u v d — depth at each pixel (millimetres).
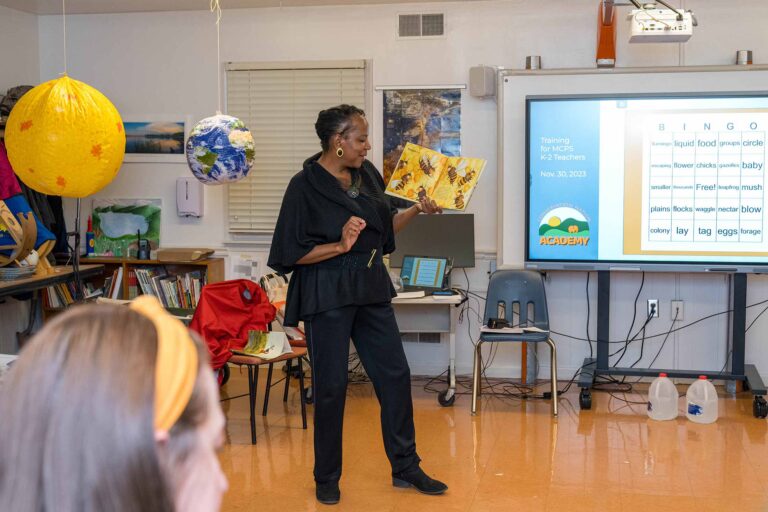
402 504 3480
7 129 4055
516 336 4848
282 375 5887
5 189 4891
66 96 3941
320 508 3441
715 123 5117
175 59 5992
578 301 5602
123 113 6078
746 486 3678
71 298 5836
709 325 5488
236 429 4598
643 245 5215
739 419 4773
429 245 5539
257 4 5742
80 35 6090
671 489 3643
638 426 4629
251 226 5977
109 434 531
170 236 6094
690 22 4641
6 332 5715
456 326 5781
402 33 5699
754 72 5172
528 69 5348
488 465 3973
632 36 4664
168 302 5840
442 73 5668
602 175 5227
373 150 5766
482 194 5660
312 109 5832
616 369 5168
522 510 3408
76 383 539
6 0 5629
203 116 5992
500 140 5395
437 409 5008
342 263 3369
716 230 5145
